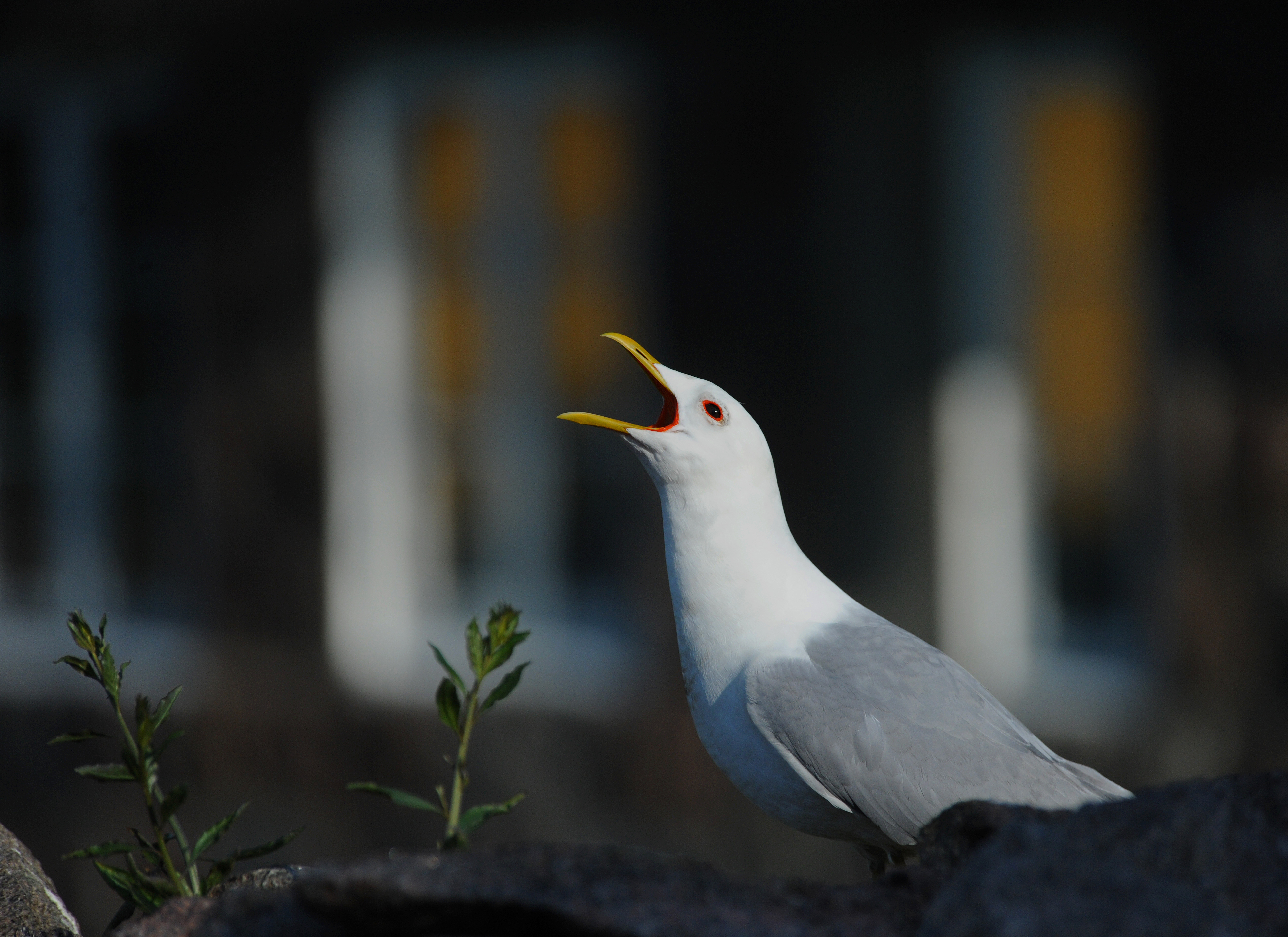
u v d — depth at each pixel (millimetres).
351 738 11797
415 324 12047
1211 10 9703
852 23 10477
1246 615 9883
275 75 11820
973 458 10625
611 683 11367
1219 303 9828
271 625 12023
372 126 11812
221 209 12008
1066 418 10742
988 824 3613
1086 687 10492
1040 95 10547
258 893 3586
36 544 13305
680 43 10906
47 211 12875
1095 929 3072
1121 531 10734
